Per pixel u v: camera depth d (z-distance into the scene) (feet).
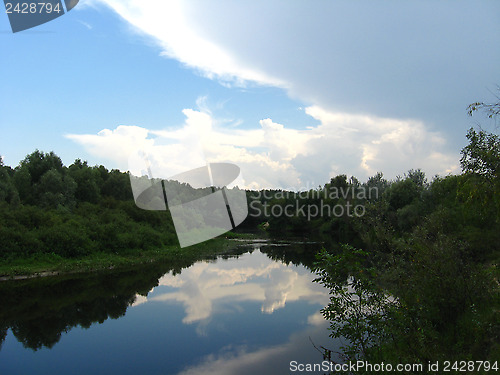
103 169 160.04
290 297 44.52
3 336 31.71
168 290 50.16
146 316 37.27
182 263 77.10
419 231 26.02
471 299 21.38
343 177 187.93
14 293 48.65
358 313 22.00
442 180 74.43
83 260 71.46
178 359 25.89
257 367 23.84
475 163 21.01
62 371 24.12
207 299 44.34
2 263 62.64
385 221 28.17
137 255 82.28
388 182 146.00
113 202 113.29
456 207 48.85
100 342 29.84
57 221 78.95
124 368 24.59
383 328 21.12
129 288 51.75
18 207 79.56
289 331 31.32
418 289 21.43
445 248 23.32
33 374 23.70
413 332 19.31
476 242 38.70
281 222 199.00
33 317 37.58
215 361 25.34
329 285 22.29
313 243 127.85
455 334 19.88
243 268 69.56
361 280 21.74
